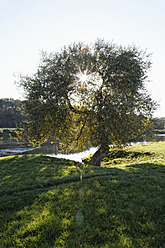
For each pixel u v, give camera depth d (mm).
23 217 5887
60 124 13438
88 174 10914
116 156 23016
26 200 7270
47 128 14156
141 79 14008
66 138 14945
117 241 4512
